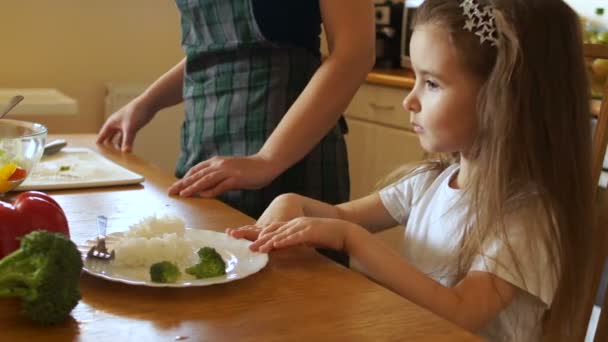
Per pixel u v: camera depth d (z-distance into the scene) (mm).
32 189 1078
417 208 1085
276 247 816
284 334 606
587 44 1057
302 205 1040
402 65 2826
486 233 908
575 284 931
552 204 917
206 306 660
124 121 1471
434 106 947
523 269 872
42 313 589
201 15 1306
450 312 823
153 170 1269
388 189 1177
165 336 590
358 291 715
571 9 981
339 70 1136
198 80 1356
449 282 976
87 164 1252
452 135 951
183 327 610
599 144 1032
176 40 2600
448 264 985
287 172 1264
